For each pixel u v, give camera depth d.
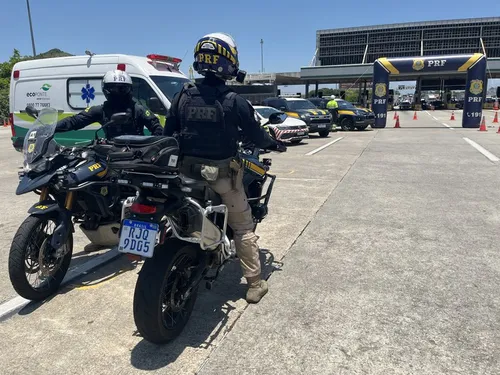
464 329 3.01
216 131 2.89
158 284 2.68
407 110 53.34
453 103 55.78
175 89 8.61
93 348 2.89
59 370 2.66
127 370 2.65
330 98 22.00
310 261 4.24
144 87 8.35
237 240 3.36
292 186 7.62
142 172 2.66
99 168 3.60
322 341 2.91
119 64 8.55
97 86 8.76
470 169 9.00
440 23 65.25
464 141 14.37
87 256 4.54
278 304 3.41
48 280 3.61
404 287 3.65
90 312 3.36
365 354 2.76
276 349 2.83
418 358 2.71
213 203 3.15
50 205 3.42
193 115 2.89
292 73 54.09
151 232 2.64
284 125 13.59
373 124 21.38
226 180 3.03
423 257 4.30
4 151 13.61
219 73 2.90
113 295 3.64
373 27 68.50
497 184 7.50
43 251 3.49
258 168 3.64
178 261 2.92
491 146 12.82
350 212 5.91
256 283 3.44
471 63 20.33
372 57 70.06
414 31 66.94
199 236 2.92
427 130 19.81
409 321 3.12
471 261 4.17
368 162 10.16
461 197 6.63
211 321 3.19
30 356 2.81
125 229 2.70
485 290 3.57
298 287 3.69
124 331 3.09
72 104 9.06
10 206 6.56
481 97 20.67
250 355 2.77
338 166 9.67
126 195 3.81
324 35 72.12
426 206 6.16
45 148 3.45
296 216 5.76
